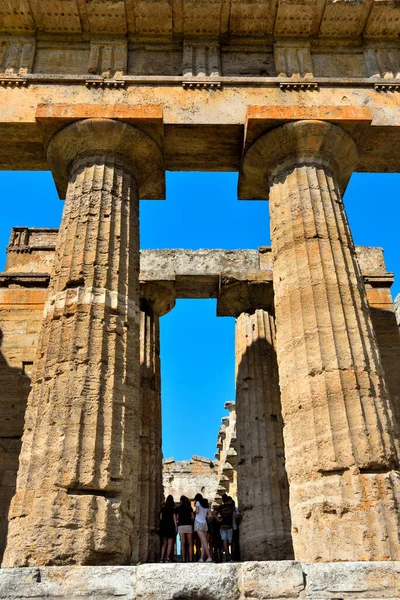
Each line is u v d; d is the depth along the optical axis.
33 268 21.52
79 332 10.91
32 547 8.87
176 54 14.83
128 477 10.06
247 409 19.05
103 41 14.71
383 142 14.16
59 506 9.22
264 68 14.66
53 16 14.44
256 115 13.12
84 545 8.95
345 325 11.23
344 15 14.52
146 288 20.69
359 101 14.10
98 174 12.85
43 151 14.12
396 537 9.17
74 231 12.20
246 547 17.16
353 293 11.79
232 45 14.95
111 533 9.27
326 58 14.89
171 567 8.35
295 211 12.63
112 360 10.87
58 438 9.82
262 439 18.36
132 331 11.57
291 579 8.27
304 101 14.03
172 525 16.52
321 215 12.48
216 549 18.27
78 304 11.21
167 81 14.07
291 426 10.72
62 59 14.52
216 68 14.39
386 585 8.32
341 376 10.64
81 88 13.96
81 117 12.99
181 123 13.51
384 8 14.40
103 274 11.65
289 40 14.93
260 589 8.17
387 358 20.23
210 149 14.23
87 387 10.38
